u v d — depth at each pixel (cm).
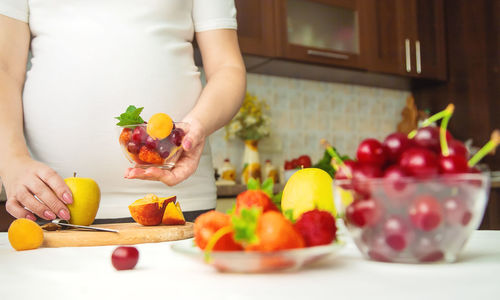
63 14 99
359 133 295
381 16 263
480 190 37
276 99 264
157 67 100
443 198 37
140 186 97
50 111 98
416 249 39
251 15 216
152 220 76
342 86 290
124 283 37
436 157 37
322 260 42
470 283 33
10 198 80
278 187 215
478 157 39
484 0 276
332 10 244
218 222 42
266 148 255
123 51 98
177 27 104
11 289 35
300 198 63
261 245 36
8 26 95
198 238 42
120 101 98
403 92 316
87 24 98
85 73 97
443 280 34
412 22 274
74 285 36
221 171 233
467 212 37
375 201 39
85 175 98
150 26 100
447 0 295
